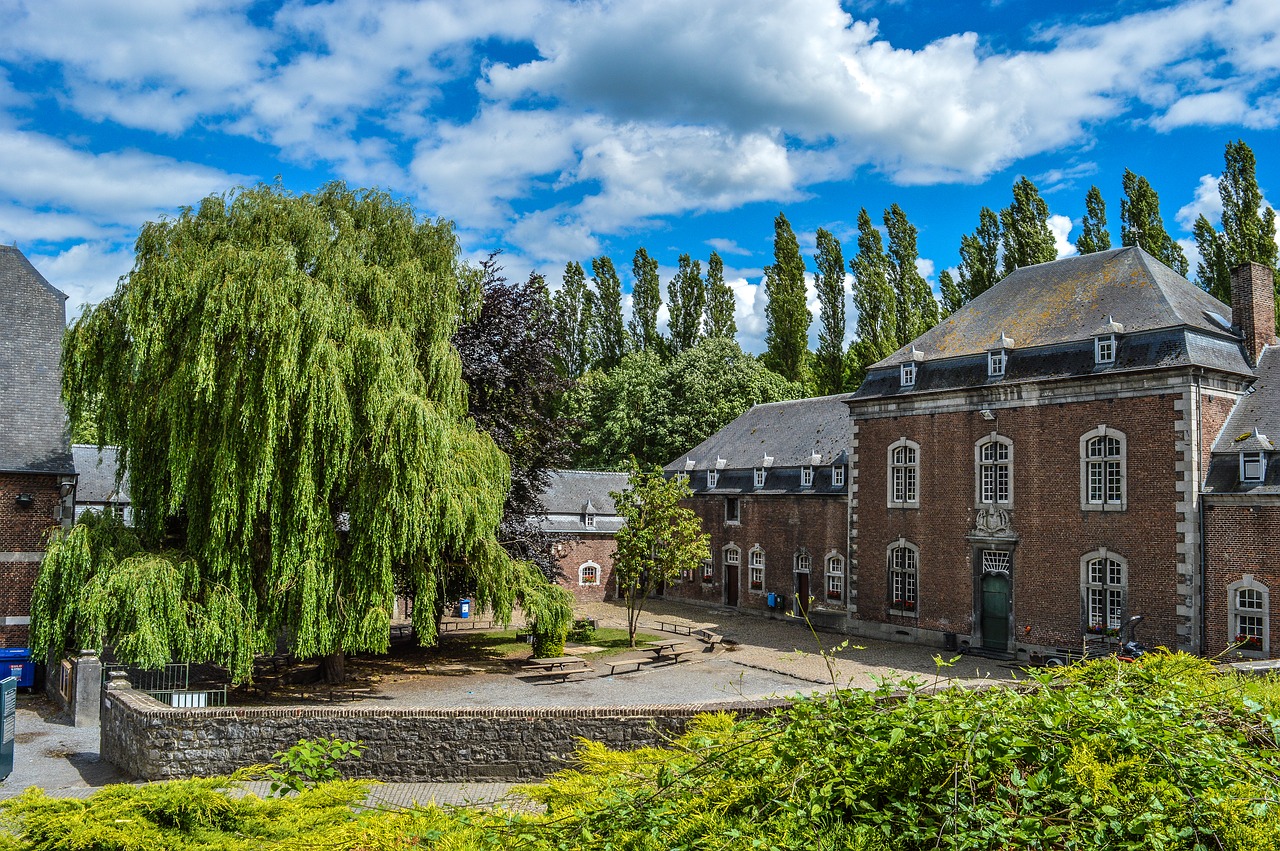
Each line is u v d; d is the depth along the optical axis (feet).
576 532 147.13
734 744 20.70
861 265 192.13
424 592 72.13
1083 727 18.86
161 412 65.41
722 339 185.98
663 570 106.73
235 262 65.31
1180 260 157.99
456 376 76.43
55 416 81.46
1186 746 18.51
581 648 96.22
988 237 177.06
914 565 100.37
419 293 75.05
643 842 18.31
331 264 69.77
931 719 18.75
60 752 53.72
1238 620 74.23
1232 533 74.74
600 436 192.24
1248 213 144.87
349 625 67.72
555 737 44.16
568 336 237.04
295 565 65.98
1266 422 77.51
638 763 23.43
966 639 93.71
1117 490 82.28
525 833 19.56
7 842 20.38
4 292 85.71
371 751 44.88
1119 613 81.56
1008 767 18.01
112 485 119.96
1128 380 81.46
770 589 126.72
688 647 94.27
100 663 61.57
